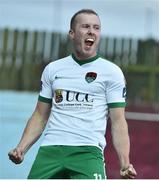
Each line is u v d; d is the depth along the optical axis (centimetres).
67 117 969
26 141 1002
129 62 2711
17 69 2636
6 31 2594
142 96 2731
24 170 2136
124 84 984
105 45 2644
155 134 2342
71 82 975
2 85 2638
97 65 977
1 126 2255
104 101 977
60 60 998
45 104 1012
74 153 958
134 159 2311
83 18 973
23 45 2609
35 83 2634
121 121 970
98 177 947
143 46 2719
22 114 2275
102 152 975
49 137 976
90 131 961
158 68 2727
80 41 970
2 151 2222
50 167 964
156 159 2308
